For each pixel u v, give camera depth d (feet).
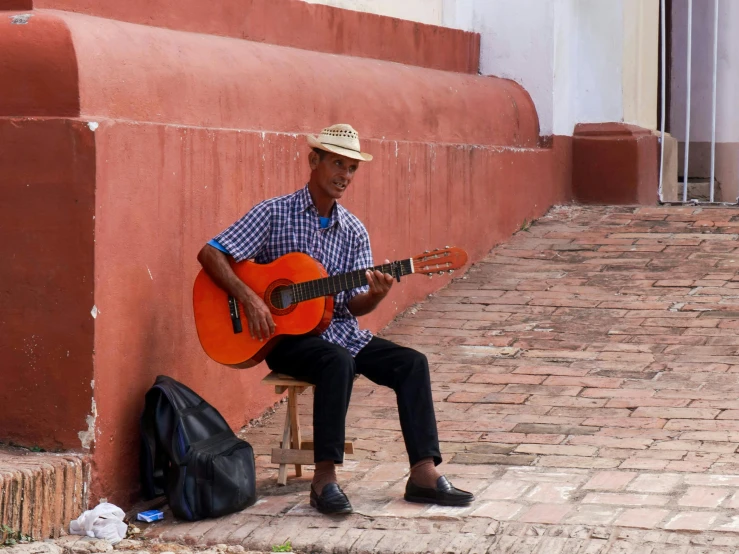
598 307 24.97
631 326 23.79
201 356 18.62
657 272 26.73
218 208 18.95
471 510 15.58
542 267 27.86
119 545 15.35
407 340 23.94
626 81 33.40
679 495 15.81
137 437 16.90
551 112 31.96
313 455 17.12
